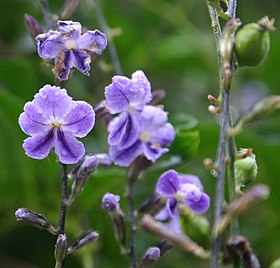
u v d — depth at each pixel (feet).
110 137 0.71
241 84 1.31
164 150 0.75
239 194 0.65
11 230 1.02
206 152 0.99
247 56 0.65
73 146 0.67
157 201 0.75
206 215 1.05
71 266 1.00
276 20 1.35
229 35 0.64
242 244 0.62
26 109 0.67
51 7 1.16
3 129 0.92
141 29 1.28
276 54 1.24
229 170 0.66
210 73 1.28
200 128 0.95
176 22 1.29
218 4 0.66
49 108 0.67
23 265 1.04
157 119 0.74
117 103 0.71
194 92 1.28
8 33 1.17
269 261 1.07
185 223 0.65
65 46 0.68
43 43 0.68
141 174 0.76
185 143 0.85
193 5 1.34
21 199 0.97
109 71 0.97
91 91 1.09
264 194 0.59
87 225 0.96
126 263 1.02
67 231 0.96
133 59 1.24
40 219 0.68
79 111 0.67
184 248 0.62
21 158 0.94
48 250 1.04
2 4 1.16
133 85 0.70
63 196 0.68
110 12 1.21
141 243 1.02
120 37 1.22
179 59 1.27
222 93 0.66
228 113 0.64
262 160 1.00
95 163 0.68
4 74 1.04
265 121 1.11
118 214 0.74
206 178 1.05
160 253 0.72
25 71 1.04
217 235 0.62
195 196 0.70
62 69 0.68
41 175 0.95
